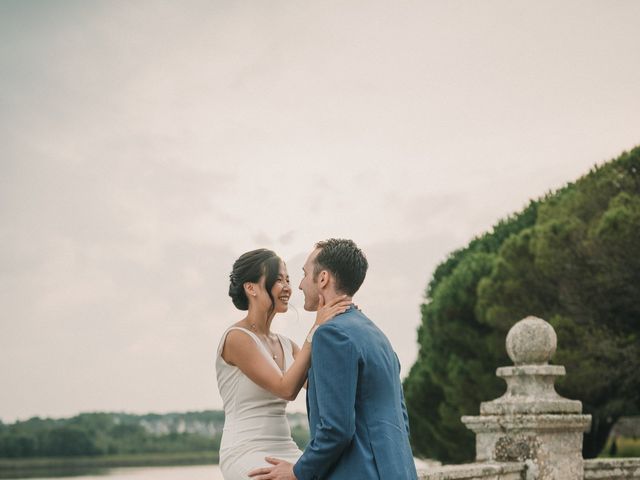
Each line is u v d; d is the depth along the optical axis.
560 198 19.42
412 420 22.48
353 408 2.98
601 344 15.62
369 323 3.23
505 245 17.84
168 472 43.47
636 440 23.64
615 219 15.84
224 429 3.72
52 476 44.19
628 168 17.45
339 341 3.03
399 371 3.30
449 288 19.50
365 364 3.05
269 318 3.85
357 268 3.30
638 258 15.72
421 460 23.72
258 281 3.80
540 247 16.72
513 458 5.37
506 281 17.39
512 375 5.61
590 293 16.33
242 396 3.67
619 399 16.08
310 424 3.14
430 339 20.72
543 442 5.34
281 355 3.84
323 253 3.31
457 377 18.45
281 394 3.49
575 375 15.54
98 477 43.28
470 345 18.59
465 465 4.93
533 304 17.02
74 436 45.16
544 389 5.54
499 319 17.25
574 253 16.44
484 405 5.58
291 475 3.23
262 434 3.63
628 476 5.92
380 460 2.98
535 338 5.61
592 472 5.74
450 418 19.12
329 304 3.27
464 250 23.44
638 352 15.49
